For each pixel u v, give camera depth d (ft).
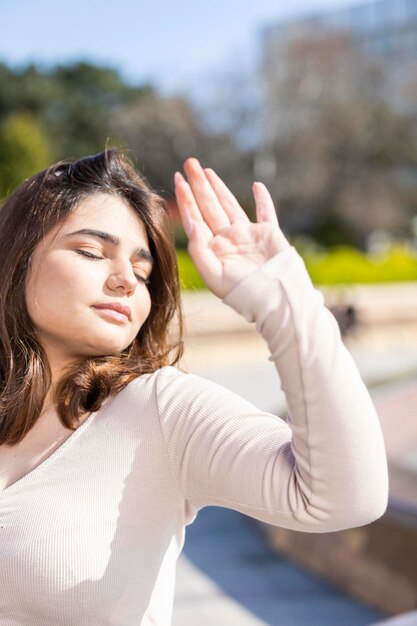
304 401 3.25
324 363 3.25
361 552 13.20
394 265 66.44
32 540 3.69
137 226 4.33
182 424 3.78
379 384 21.62
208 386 3.90
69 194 4.23
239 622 12.25
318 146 89.71
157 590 3.88
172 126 89.81
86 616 3.65
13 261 4.23
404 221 99.81
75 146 114.32
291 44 93.20
